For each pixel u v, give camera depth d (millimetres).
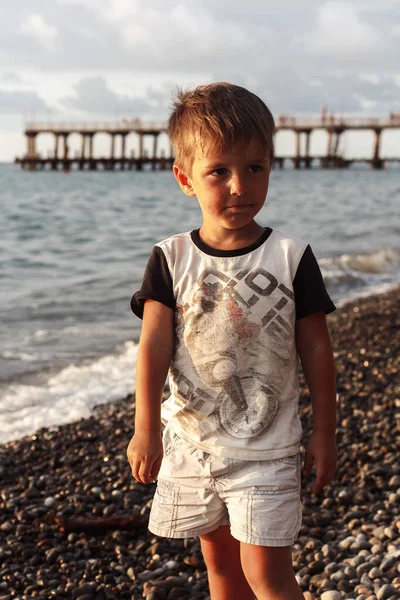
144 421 2053
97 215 27328
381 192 42094
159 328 2111
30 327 8906
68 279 12961
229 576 2229
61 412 5844
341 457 4449
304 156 72750
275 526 1976
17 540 3576
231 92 2025
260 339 2057
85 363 7262
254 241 2104
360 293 12008
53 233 21234
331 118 70562
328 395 2072
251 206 2020
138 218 26328
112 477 4348
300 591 2020
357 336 8312
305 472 2068
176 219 26016
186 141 2025
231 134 1943
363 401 5711
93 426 5453
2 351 7664
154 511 2182
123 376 6832
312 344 2092
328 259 14961
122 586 3125
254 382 2064
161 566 3293
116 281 12680
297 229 21734
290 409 2094
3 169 104812
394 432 4859
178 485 2125
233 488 2041
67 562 3373
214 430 2080
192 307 2086
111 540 3582
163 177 63438
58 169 80312
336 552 3307
